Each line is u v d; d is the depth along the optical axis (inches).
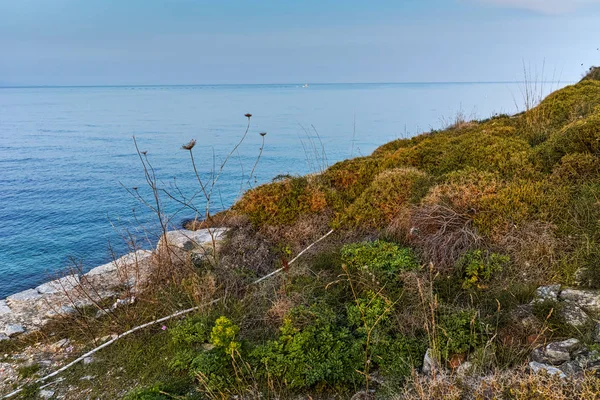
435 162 304.8
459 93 7834.6
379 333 154.6
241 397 134.6
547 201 203.9
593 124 236.7
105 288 223.9
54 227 583.8
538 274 171.9
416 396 119.7
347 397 135.6
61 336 186.2
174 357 158.4
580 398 100.2
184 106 5620.1
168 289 209.2
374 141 1540.4
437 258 189.5
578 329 136.7
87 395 146.3
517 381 113.3
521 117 381.7
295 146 1525.6
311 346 150.9
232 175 965.8
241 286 208.5
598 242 176.2
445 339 143.8
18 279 400.8
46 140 2033.7
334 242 241.0
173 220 514.3
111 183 942.4
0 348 178.5
